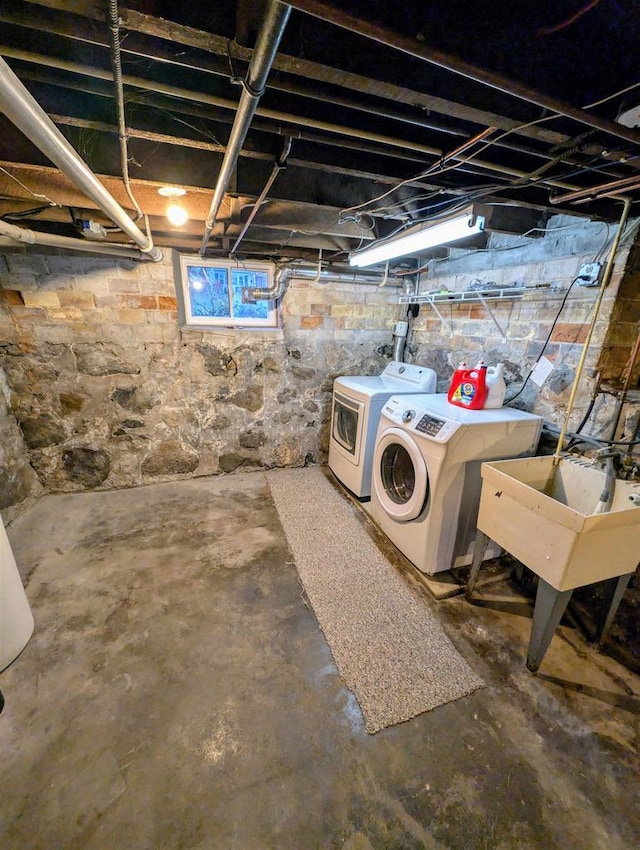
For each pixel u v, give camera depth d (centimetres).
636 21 73
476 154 109
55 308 250
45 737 122
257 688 141
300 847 98
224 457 324
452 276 279
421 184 136
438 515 192
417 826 103
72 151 90
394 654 157
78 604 180
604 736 126
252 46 69
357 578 204
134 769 114
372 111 90
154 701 135
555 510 135
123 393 280
